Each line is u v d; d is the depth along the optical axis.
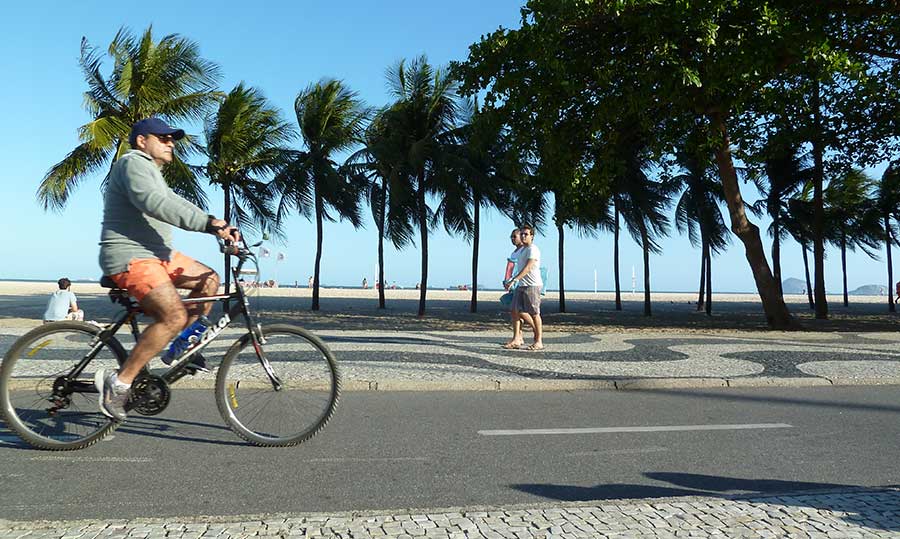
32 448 4.52
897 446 4.96
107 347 4.46
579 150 18.14
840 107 19.39
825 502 3.35
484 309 34.38
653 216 28.88
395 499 3.65
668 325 21.95
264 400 4.70
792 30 14.26
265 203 29.11
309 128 29.38
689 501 3.38
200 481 3.89
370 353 9.80
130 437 4.86
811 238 41.53
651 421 5.78
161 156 4.36
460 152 27.42
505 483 3.97
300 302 39.34
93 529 2.95
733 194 18.28
